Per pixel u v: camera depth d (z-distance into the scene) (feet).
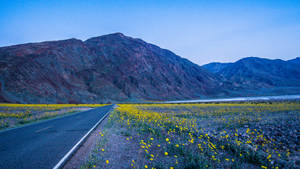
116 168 11.19
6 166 11.26
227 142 17.62
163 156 13.76
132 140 18.85
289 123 31.32
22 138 20.61
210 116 47.06
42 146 16.22
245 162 13.56
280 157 15.49
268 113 50.85
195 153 14.17
